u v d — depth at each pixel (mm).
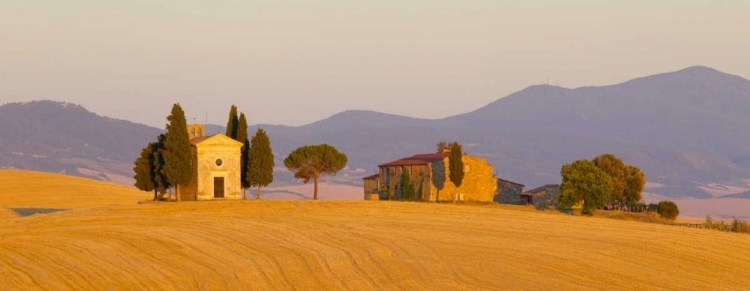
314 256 114188
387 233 136250
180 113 187500
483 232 140750
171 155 185750
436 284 100125
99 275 102000
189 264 108688
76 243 122812
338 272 104938
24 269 105000
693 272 113875
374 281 100688
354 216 156125
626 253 123875
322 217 153875
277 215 155750
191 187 191000
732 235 145125
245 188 197750
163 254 115000
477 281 102750
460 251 121812
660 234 142625
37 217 158000
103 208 167500
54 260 110500
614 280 106750
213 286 97125
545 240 133625
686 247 129875
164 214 157125
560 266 113312
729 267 117812
